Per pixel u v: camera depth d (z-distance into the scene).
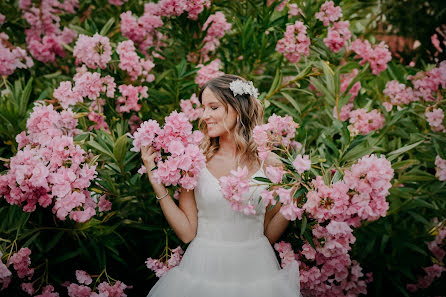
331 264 2.03
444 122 2.49
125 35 2.91
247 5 2.98
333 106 2.69
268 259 1.75
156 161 1.78
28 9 3.10
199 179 1.75
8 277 2.09
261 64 2.96
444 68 2.51
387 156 2.17
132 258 2.54
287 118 1.94
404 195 2.43
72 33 3.28
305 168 1.59
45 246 2.21
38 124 2.03
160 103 2.61
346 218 1.83
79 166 1.99
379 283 2.58
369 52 2.74
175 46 2.96
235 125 1.83
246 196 1.70
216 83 1.82
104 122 2.50
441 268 2.63
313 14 2.76
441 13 2.98
